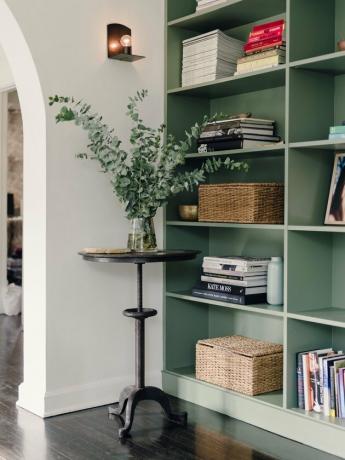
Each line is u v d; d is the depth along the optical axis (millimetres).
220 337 3814
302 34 3131
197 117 3893
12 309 6297
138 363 3213
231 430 3178
